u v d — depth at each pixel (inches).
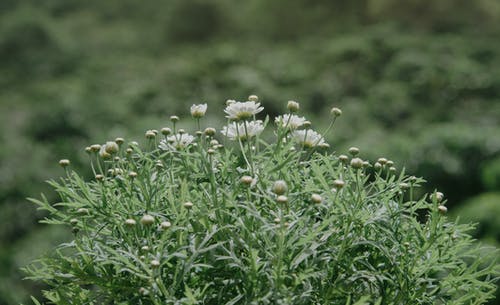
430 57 491.8
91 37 1008.2
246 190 61.7
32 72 842.2
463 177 286.5
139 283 59.9
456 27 663.1
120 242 63.1
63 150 347.3
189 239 60.1
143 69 606.5
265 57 557.0
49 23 927.0
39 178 316.2
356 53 530.3
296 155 64.2
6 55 864.9
